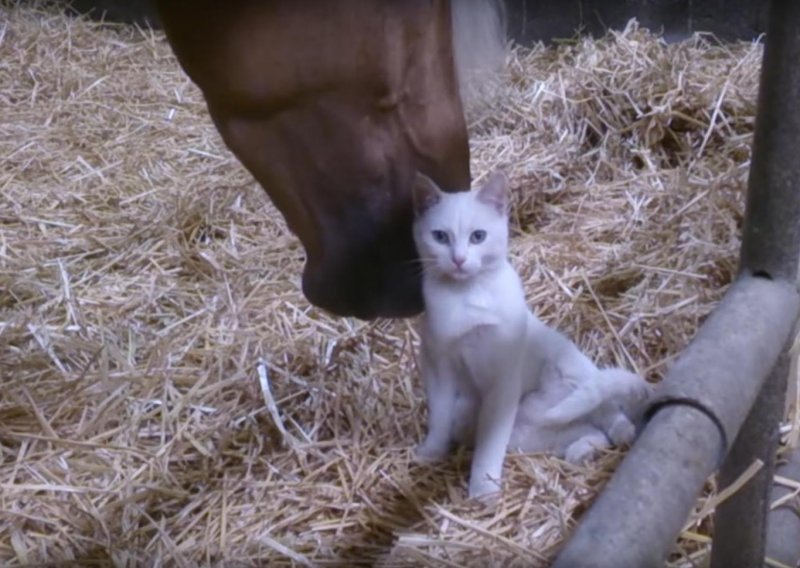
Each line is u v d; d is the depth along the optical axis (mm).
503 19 1028
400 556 1069
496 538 1080
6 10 2834
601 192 1885
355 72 913
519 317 1092
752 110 1979
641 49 2182
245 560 1098
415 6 917
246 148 966
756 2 2512
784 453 1199
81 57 2652
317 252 1006
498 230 1059
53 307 1594
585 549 503
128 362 1434
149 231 1825
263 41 903
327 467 1220
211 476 1228
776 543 1086
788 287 804
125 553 1103
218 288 1642
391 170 974
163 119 2352
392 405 1297
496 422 1133
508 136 2072
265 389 1308
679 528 552
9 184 2033
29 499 1194
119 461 1255
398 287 1056
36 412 1304
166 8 913
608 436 1206
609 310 1475
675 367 672
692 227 1638
